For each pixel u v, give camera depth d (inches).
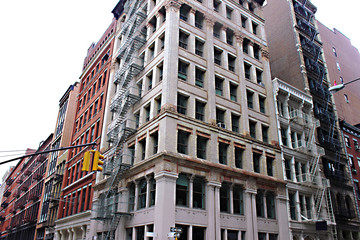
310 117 1540.4
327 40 2148.1
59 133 2293.3
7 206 3523.6
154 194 967.6
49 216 1887.3
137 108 1237.7
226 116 1203.9
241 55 1408.7
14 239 2573.8
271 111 1396.4
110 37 1851.6
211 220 965.2
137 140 1138.7
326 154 1582.2
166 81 1070.4
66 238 1603.1
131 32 1446.9
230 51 1374.3
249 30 1535.4
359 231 1547.7
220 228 983.0
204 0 1386.6
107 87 1648.6
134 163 1100.5
